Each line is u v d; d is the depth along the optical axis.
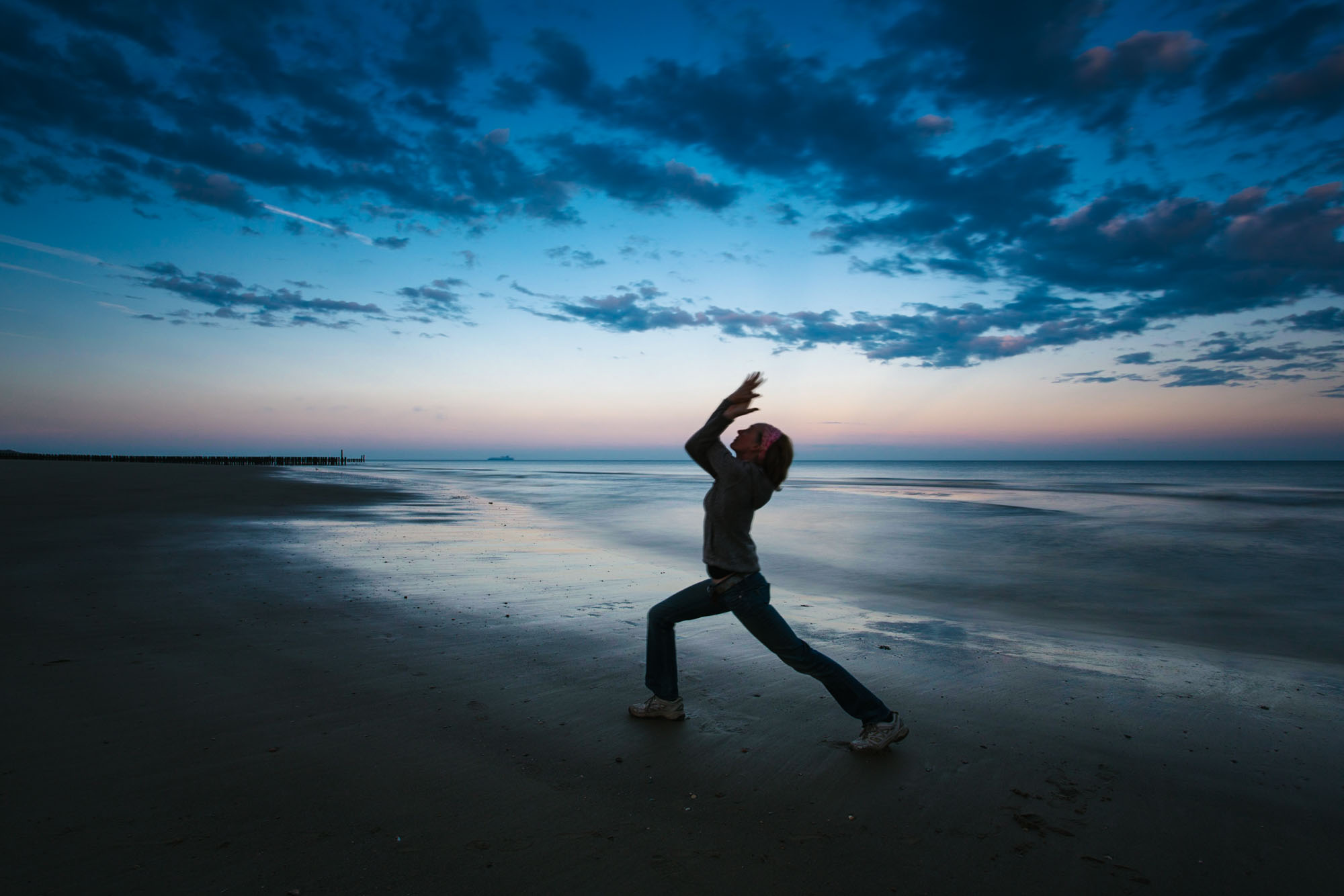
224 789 2.67
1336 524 15.90
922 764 3.10
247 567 7.86
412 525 13.39
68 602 5.76
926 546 12.10
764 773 2.97
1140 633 6.07
